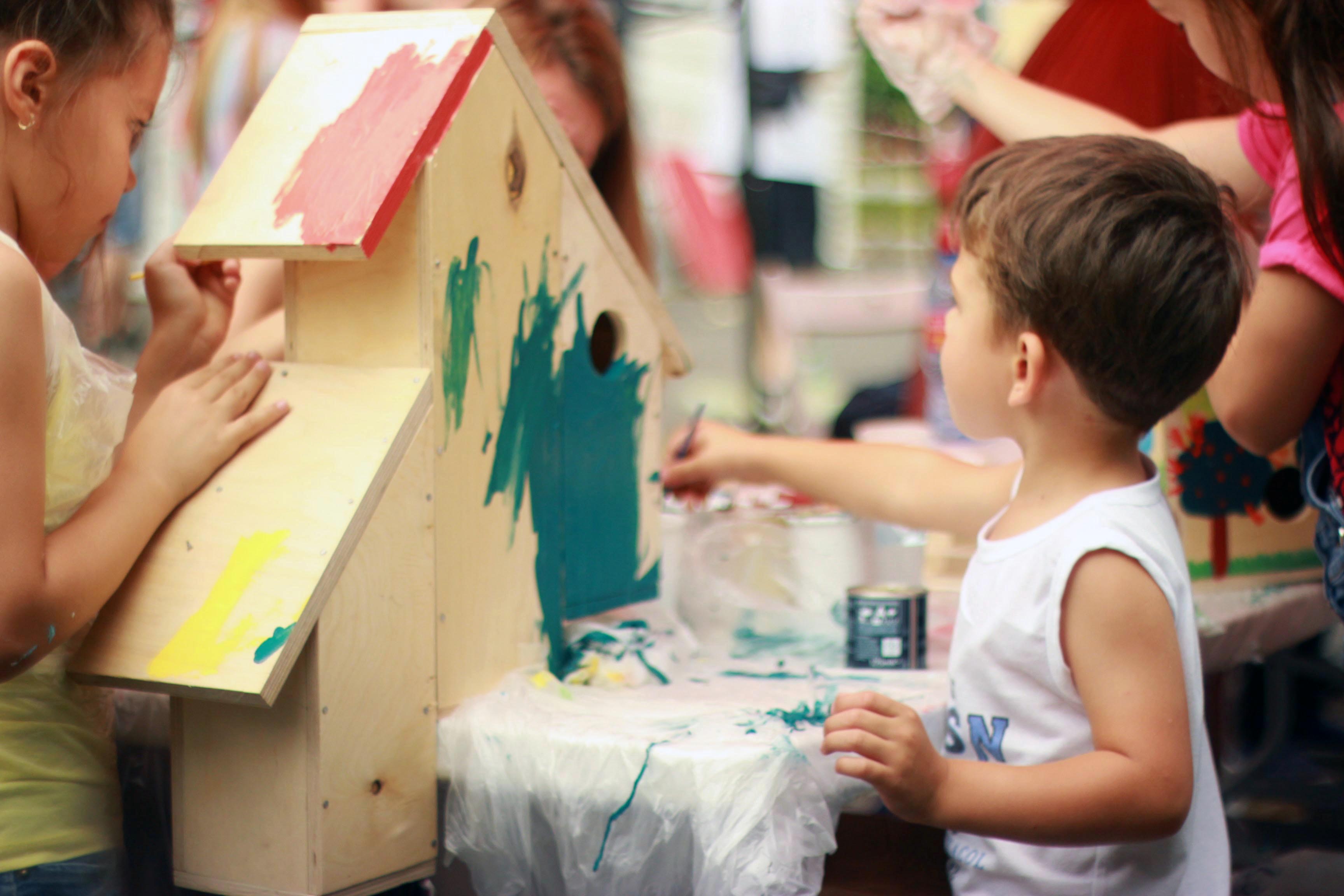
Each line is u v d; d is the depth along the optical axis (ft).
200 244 2.49
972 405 2.73
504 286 2.77
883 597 3.17
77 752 2.65
